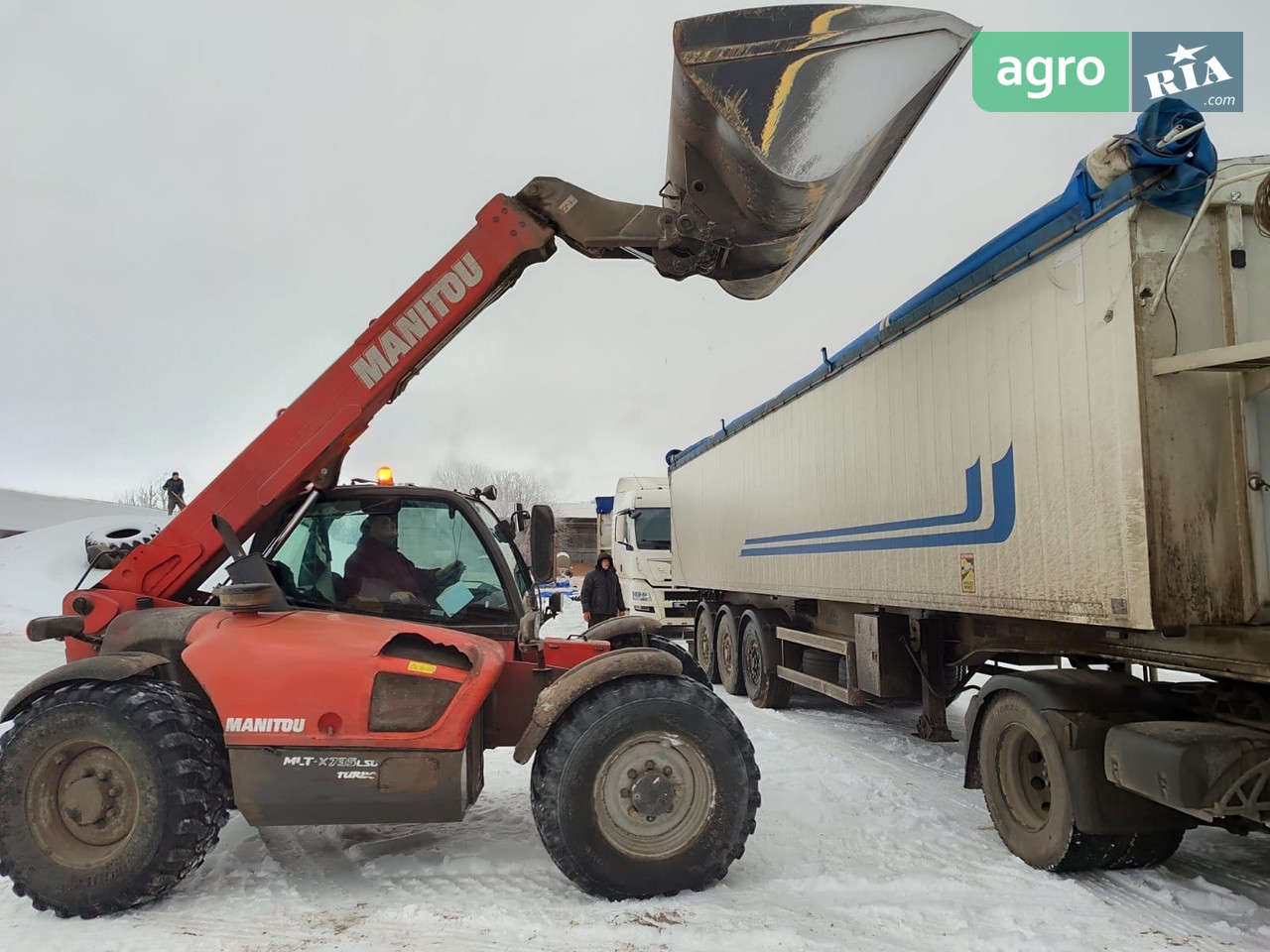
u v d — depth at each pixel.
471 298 4.85
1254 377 3.64
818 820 5.21
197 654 3.98
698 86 4.21
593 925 3.60
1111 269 3.94
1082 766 3.98
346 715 3.88
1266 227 3.37
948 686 6.55
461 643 4.10
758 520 9.91
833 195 4.52
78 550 22.69
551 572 4.92
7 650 14.02
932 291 5.73
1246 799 3.34
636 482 17.47
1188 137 3.65
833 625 8.40
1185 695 4.14
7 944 3.50
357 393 4.79
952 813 5.37
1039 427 4.55
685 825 3.93
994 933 3.50
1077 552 4.22
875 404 6.76
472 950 3.38
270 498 4.69
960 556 5.42
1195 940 3.42
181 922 3.69
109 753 3.84
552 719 3.88
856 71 4.24
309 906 3.85
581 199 4.84
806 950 3.34
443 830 5.02
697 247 4.75
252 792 3.85
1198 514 3.73
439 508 4.86
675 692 3.98
